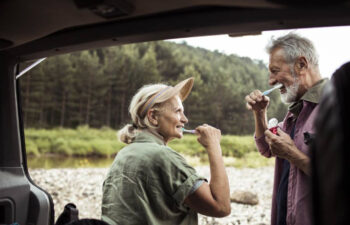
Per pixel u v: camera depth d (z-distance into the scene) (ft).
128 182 5.70
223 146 89.86
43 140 129.08
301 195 6.20
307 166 5.97
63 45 6.04
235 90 141.79
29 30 5.60
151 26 5.11
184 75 167.63
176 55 188.34
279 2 3.79
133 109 6.33
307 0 3.60
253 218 23.45
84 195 31.12
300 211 6.18
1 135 7.06
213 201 5.62
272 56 6.77
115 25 5.32
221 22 4.68
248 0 4.08
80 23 5.29
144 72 174.19
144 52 192.13
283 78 6.63
